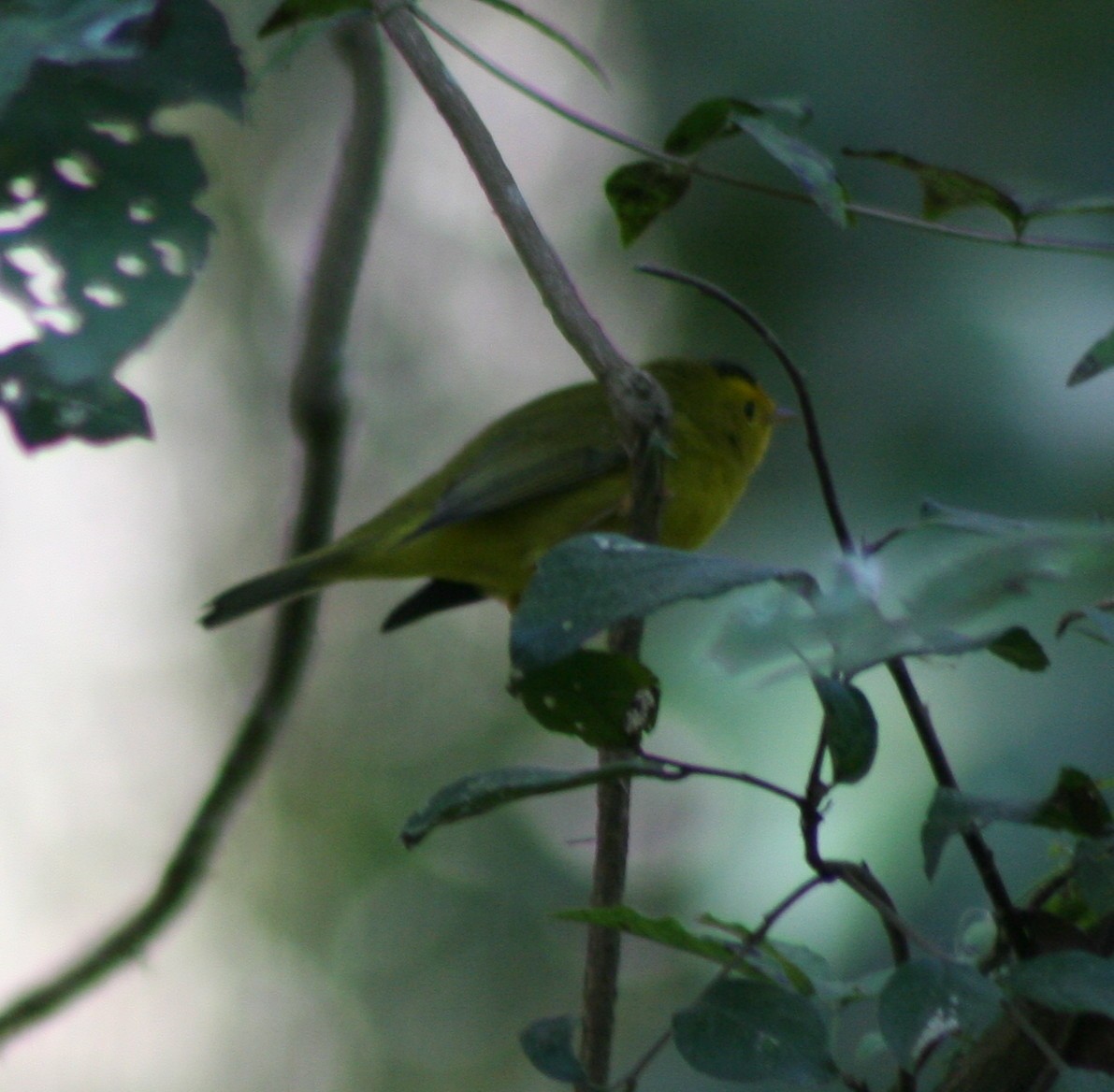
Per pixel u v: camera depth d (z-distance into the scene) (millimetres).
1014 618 3996
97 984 6938
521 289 13289
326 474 6906
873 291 9297
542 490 8719
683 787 10219
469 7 13156
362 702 12922
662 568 2557
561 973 12023
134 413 2641
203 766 13422
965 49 9477
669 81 10445
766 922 3119
